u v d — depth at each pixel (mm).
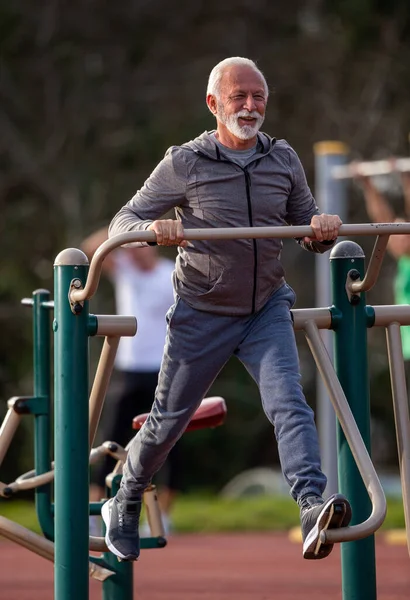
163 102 46625
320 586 18516
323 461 25391
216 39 47406
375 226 10445
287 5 47344
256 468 45875
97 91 46812
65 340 10906
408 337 23391
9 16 46406
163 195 10969
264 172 11000
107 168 46000
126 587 12664
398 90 46219
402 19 46625
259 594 17766
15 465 44375
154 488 13414
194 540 25516
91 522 20391
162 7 47500
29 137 46281
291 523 27797
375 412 44438
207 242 10898
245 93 10812
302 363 44688
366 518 11570
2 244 45531
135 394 24891
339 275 11617
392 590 17688
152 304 24828
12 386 45625
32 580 19484
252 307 11117
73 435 10844
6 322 45469
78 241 44406
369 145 45656
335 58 46500
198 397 11281
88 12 47125
